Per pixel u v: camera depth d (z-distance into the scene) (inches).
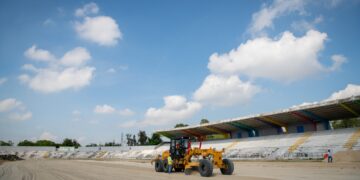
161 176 798.5
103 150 4168.3
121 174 884.0
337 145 1560.0
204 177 750.5
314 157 1555.1
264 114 1975.9
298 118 2006.6
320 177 711.7
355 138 1558.8
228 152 2177.7
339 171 853.8
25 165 1662.2
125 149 3988.7
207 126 2498.8
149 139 5024.6
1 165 1733.5
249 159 1907.0
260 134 2445.9
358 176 714.8
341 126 3125.0
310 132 1923.0
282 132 2351.1
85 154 4153.5
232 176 768.9
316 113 1843.0
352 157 1284.4
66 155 4173.2
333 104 1600.6
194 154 886.4
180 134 3029.0
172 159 965.8
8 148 4087.1
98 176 835.4
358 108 1686.8
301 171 896.9
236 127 2469.2
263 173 853.2
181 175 826.2
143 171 1015.0
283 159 1697.8
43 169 1251.2
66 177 843.4
